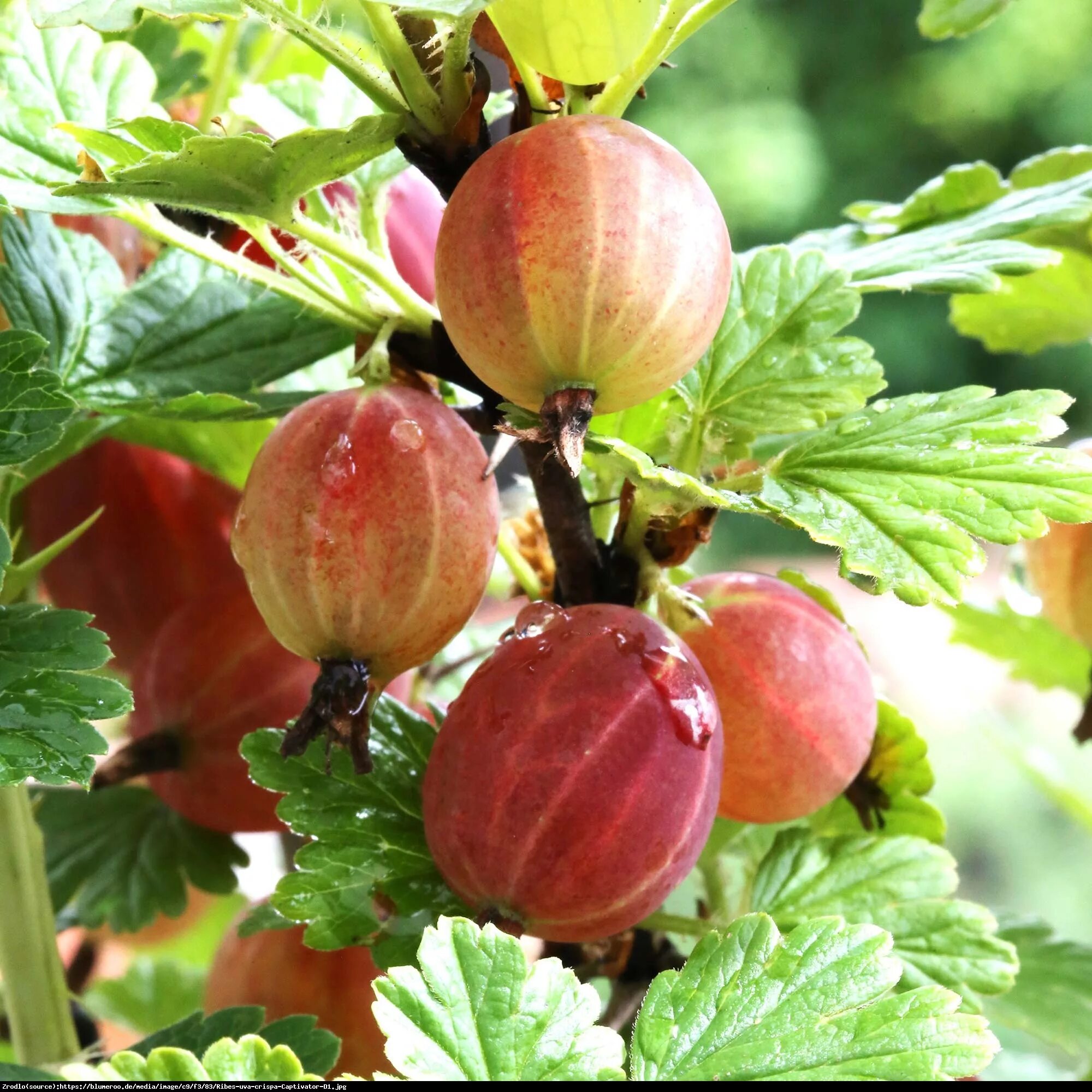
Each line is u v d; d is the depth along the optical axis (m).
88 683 0.29
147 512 0.35
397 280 0.30
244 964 0.32
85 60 0.31
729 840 0.33
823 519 0.29
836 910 0.31
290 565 0.29
